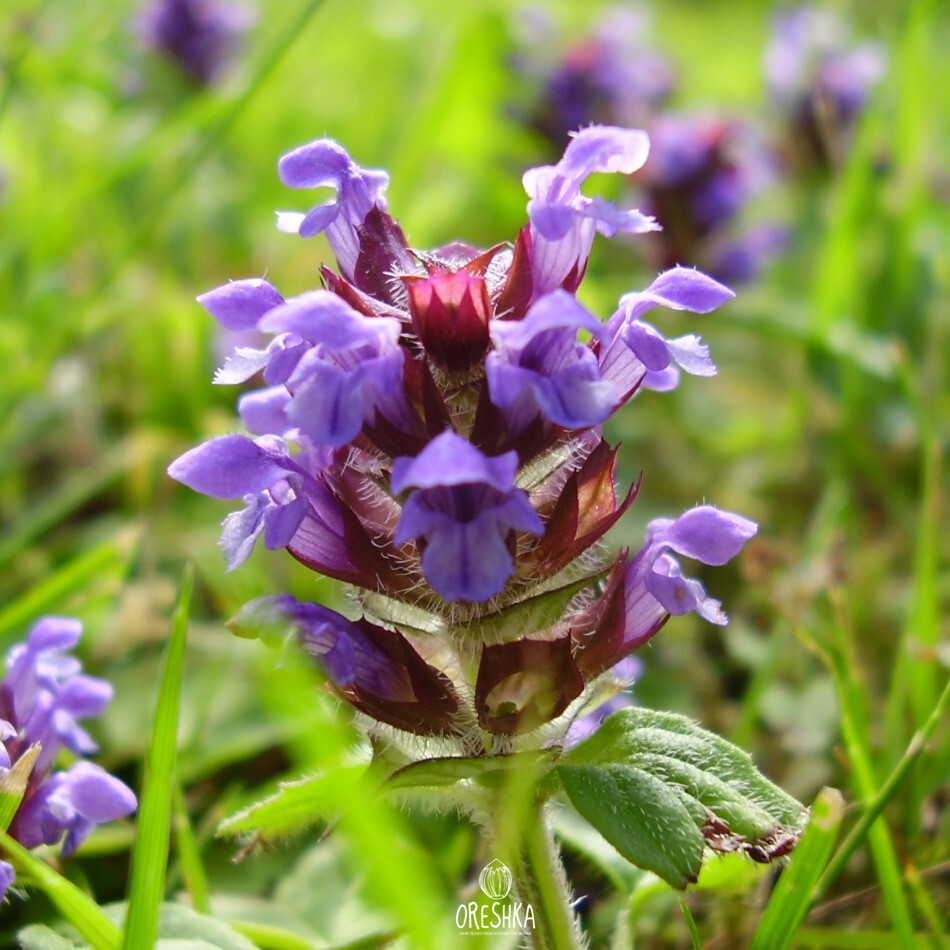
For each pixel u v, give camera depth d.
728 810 0.14
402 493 0.14
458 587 0.14
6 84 0.24
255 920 0.16
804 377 0.26
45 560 0.21
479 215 0.35
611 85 0.39
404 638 0.15
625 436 0.27
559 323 0.13
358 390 0.14
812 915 0.16
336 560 0.15
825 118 0.29
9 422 0.23
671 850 0.14
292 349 0.14
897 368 0.20
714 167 0.31
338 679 0.14
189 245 0.31
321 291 0.14
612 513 0.14
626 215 0.14
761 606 0.20
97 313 0.25
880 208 0.28
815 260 0.36
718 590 0.21
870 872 0.16
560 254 0.14
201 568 0.20
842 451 0.24
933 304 0.27
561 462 0.15
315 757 0.14
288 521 0.14
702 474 0.26
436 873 0.16
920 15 0.27
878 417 0.25
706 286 0.14
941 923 0.16
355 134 0.41
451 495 0.14
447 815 0.17
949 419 0.25
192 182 0.30
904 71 0.28
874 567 0.20
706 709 0.19
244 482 0.14
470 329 0.14
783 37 0.38
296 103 0.44
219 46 0.40
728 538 0.15
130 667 0.19
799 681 0.19
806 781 0.18
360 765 0.15
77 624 0.16
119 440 0.25
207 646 0.19
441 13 0.53
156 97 0.40
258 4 0.52
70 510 0.23
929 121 0.38
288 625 0.14
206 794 0.18
